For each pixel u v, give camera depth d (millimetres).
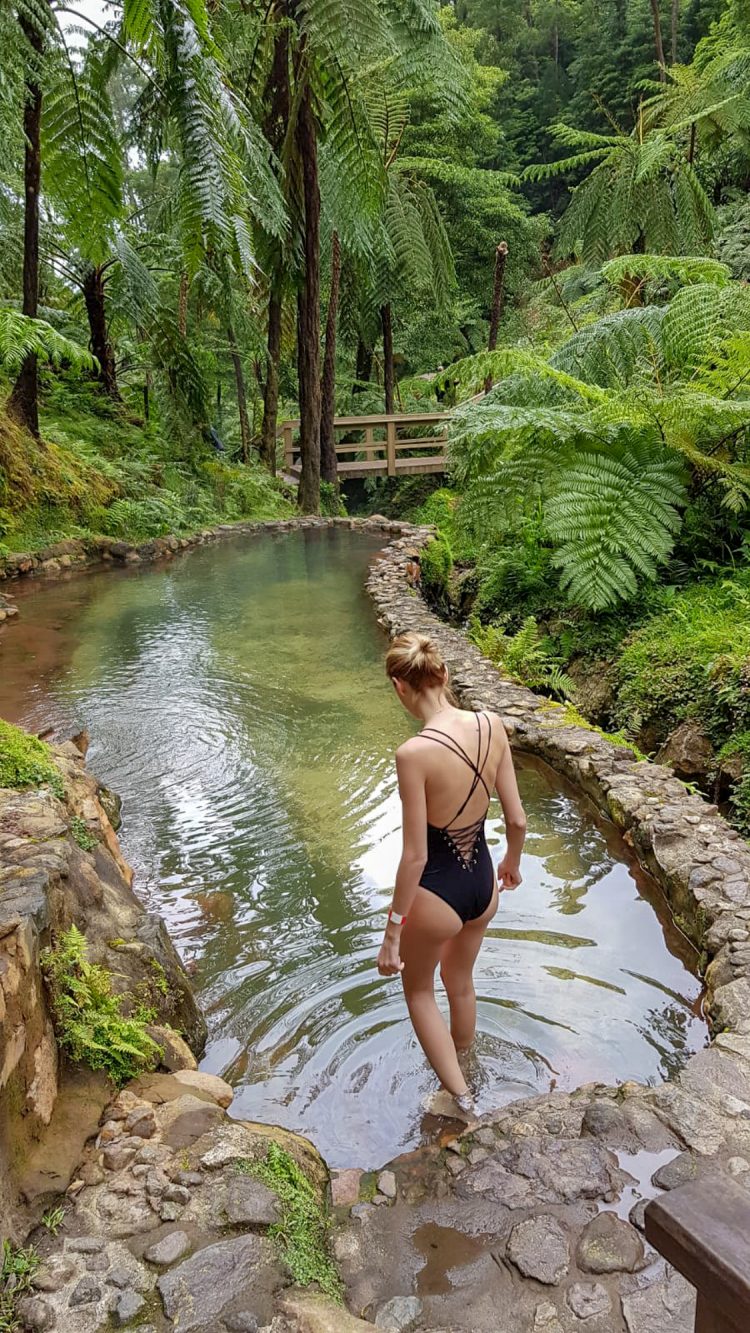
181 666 6414
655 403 6332
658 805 3855
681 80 12516
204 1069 2562
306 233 13484
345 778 4465
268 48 12602
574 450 6914
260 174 8367
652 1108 2203
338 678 6086
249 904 3389
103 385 15164
